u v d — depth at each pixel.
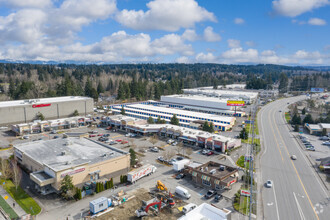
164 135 100.69
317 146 91.94
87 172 55.75
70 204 48.75
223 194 53.31
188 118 127.50
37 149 67.06
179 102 182.75
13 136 98.19
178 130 94.25
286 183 59.16
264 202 49.94
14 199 50.25
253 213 45.66
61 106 130.88
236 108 163.62
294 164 72.25
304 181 60.44
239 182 59.38
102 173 59.00
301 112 159.38
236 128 118.25
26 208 46.94
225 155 78.44
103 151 66.31
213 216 39.50
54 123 108.31
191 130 96.38
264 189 55.75
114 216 44.59
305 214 45.91
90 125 118.94
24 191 53.69
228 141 81.38
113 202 48.06
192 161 72.25
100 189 53.78
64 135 80.75
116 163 61.91
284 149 87.06
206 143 84.56
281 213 46.03
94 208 44.66
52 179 51.69
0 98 168.62
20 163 67.88
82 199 50.75
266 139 100.19
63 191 51.53
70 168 53.50
